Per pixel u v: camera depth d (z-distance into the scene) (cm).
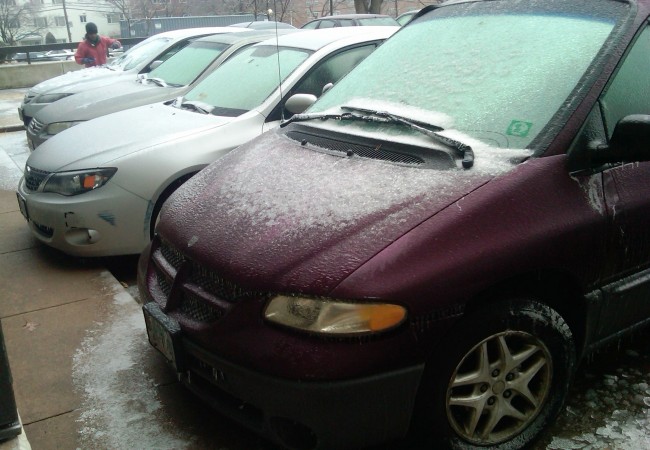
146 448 267
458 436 239
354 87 345
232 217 262
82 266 457
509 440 251
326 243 228
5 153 861
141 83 721
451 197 235
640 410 286
